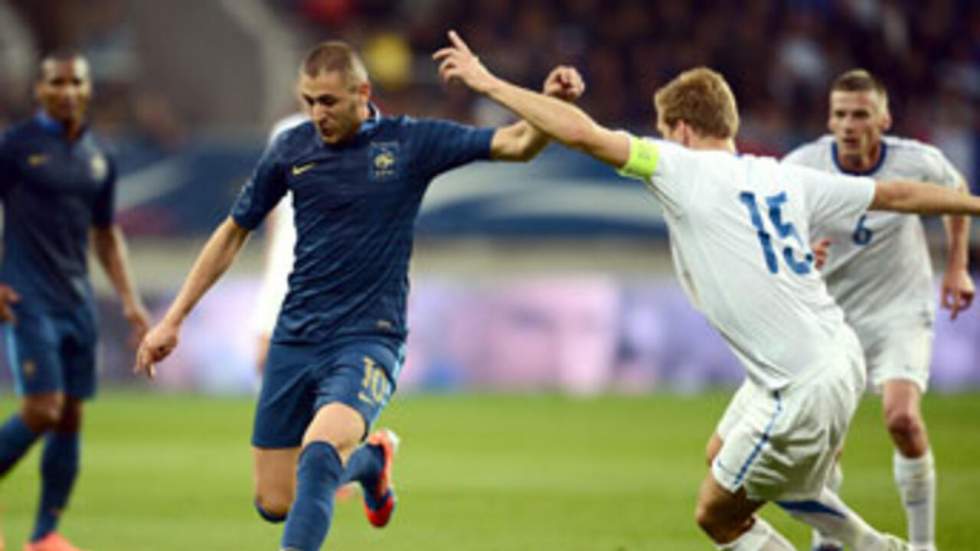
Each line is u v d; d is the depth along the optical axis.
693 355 62.25
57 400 29.78
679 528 31.69
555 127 20.94
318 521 20.72
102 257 31.91
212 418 53.81
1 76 75.25
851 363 21.62
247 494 36.88
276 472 23.70
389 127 23.03
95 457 43.94
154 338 22.98
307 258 23.03
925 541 27.36
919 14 75.12
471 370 62.72
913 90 73.62
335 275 22.86
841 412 21.45
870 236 27.61
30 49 76.88
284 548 20.48
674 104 22.73
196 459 43.50
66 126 30.72
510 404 57.81
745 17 74.06
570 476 39.88
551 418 53.31
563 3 74.75
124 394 62.28
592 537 30.52
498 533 31.08
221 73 76.62
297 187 23.03
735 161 21.89
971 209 21.89
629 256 67.38
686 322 62.31
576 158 67.69
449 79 21.23
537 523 32.34
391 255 22.97
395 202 22.89
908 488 27.30
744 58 72.81
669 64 72.94
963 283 28.45
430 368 62.72
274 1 78.81
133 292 32.06
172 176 68.56
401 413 54.97
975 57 74.81
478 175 67.94
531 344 62.56
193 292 23.31
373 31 77.94
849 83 27.08
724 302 21.52
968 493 36.28
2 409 55.78
